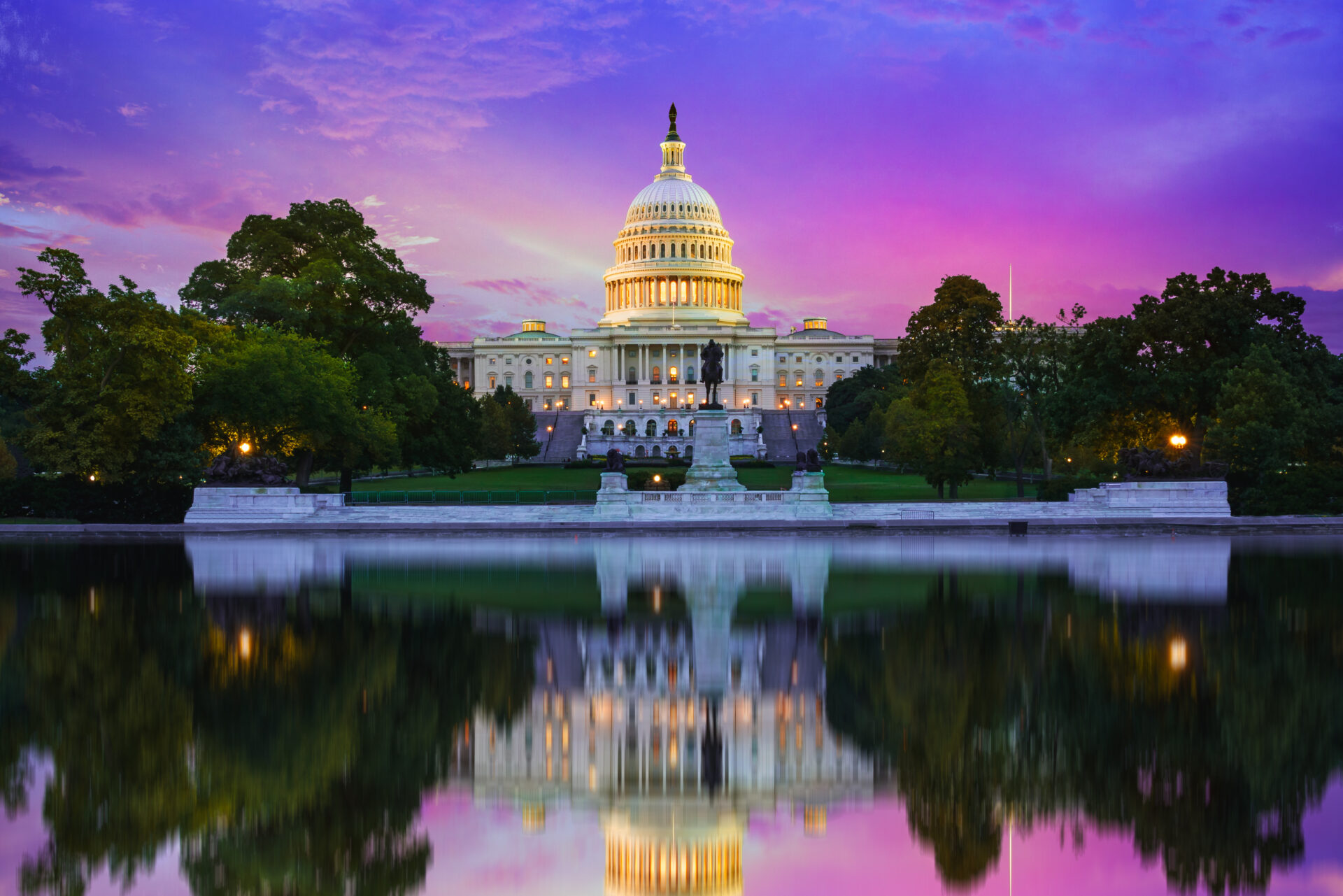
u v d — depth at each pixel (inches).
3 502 2714.1
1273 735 743.7
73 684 888.3
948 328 4047.7
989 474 4175.7
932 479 3346.5
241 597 1384.1
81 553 2007.9
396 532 2507.4
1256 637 1067.3
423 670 949.8
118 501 2733.8
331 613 1246.3
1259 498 2711.6
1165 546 2075.5
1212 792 640.4
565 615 1235.2
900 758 706.8
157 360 2581.2
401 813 621.3
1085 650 1012.5
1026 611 1236.5
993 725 773.3
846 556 1918.1
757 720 796.0
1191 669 932.6
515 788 661.3
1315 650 1005.2
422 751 724.0
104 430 2566.4
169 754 711.1
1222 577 1542.8
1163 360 2957.7
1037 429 3649.1
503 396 5999.0
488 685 900.0
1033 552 1975.9
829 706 829.8
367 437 2974.9
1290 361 2851.9
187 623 1178.6
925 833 591.5
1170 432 3110.2
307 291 3132.4
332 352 3346.5
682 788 663.1
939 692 864.3
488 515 2733.8
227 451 2770.7
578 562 1834.4
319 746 732.7
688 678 920.9
